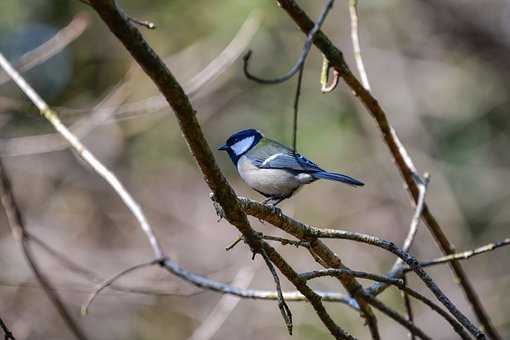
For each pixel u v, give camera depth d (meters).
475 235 14.89
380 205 14.73
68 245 13.95
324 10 5.02
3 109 10.91
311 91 15.12
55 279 11.44
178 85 3.69
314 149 14.81
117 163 14.87
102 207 14.67
